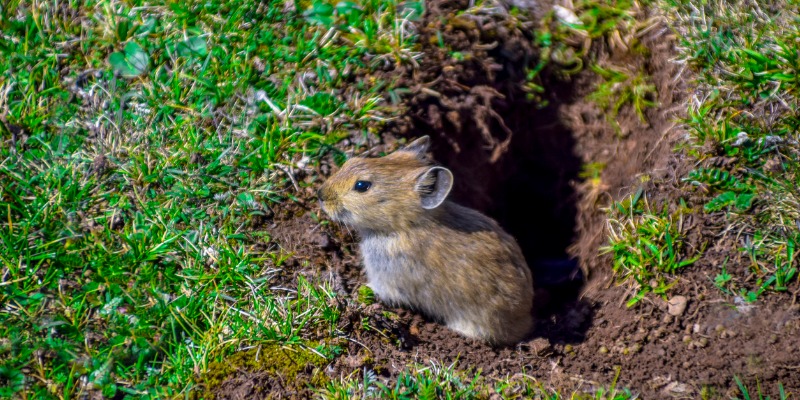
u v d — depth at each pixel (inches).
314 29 352.8
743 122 324.8
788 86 326.0
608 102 376.8
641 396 263.7
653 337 285.7
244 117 328.5
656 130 352.5
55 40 342.3
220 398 249.0
